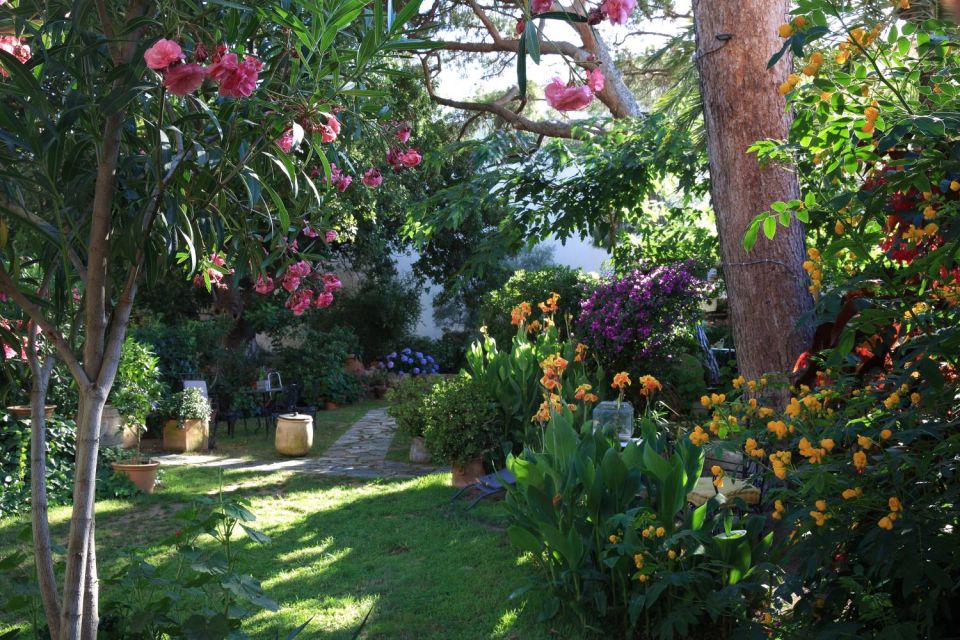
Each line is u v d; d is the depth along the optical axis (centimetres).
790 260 467
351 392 1531
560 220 860
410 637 369
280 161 222
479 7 1292
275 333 1570
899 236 261
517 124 1470
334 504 660
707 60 494
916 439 245
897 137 220
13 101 221
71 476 664
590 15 174
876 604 244
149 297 1470
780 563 313
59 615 222
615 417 525
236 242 291
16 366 284
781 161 396
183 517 266
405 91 1262
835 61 267
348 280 1939
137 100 222
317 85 214
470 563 484
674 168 778
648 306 841
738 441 284
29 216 200
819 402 282
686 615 334
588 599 368
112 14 210
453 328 2112
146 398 757
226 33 208
